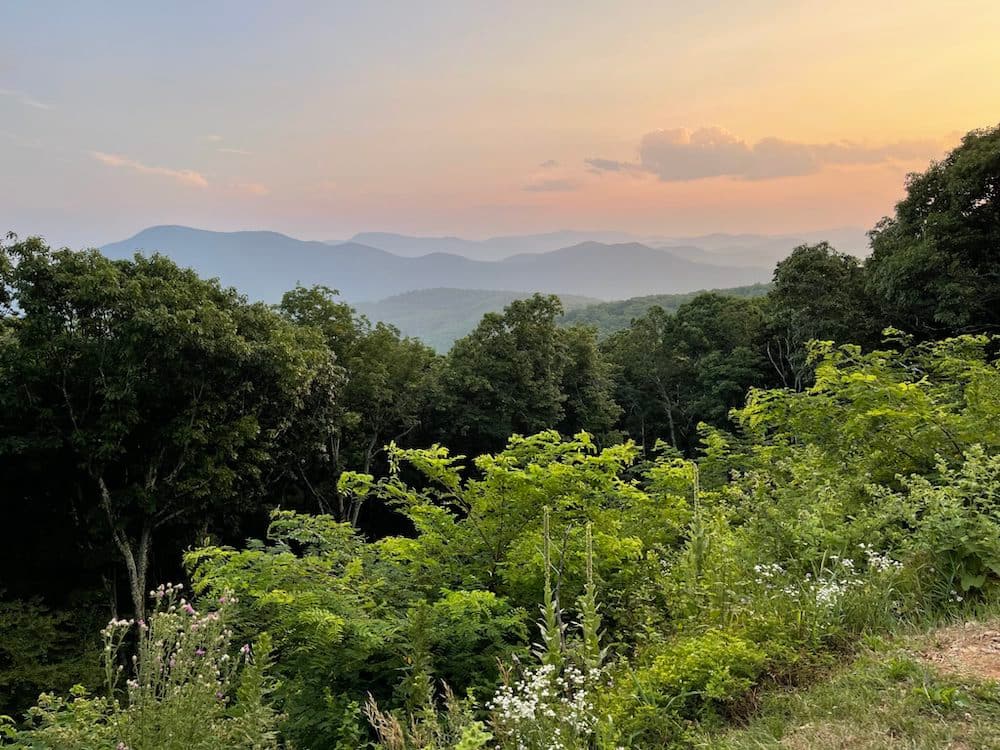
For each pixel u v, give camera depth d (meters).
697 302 42.69
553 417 28.55
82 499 15.11
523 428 28.16
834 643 3.93
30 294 13.34
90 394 13.98
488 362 27.17
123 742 3.22
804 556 5.07
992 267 22.12
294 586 5.39
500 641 5.04
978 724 2.80
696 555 5.32
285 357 16.03
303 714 4.72
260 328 17.12
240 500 17.41
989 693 2.98
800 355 29.14
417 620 4.57
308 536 6.63
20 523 15.45
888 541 5.17
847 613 4.13
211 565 5.87
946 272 21.28
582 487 6.18
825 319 26.47
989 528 4.20
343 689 5.06
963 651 3.49
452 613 5.12
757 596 4.41
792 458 7.66
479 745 2.97
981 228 22.06
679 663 3.66
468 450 27.55
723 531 5.92
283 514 7.00
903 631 3.93
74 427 13.77
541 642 5.51
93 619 14.50
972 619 3.87
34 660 12.02
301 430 19.81
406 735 3.68
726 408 36.16
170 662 3.59
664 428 43.25
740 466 10.30
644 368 41.56
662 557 6.68
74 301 13.37
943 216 21.81
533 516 6.28
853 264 27.67
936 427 5.94
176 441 14.20
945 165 23.45
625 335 45.78
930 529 4.53
